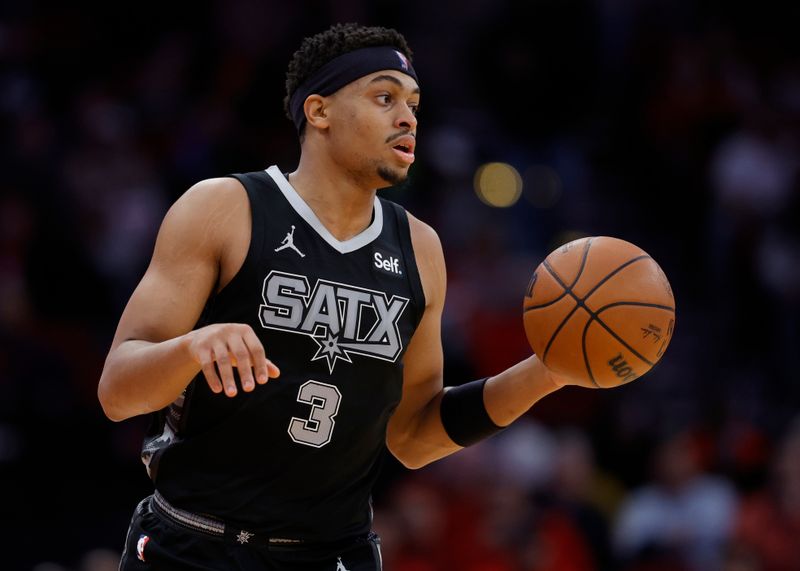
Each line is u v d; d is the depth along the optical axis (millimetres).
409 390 12516
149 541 11172
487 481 26016
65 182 30547
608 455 29578
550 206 37500
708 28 42469
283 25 36594
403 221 11977
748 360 35219
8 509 25859
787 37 43156
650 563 26000
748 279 36094
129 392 10281
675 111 40562
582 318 11484
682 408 30562
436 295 12016
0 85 33406
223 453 10953
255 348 9523
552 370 11836
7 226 29000
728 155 38438
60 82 34219
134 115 34031
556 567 24969
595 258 11695
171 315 10805
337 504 11297
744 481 27938
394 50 11609
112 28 36188
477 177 36406
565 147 39500
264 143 33906
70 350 27547
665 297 11656
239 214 11117
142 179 32281
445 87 40625
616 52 41344
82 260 28578
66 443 26703
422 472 27250
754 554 25391
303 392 10914
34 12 35625
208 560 10938
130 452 27188
